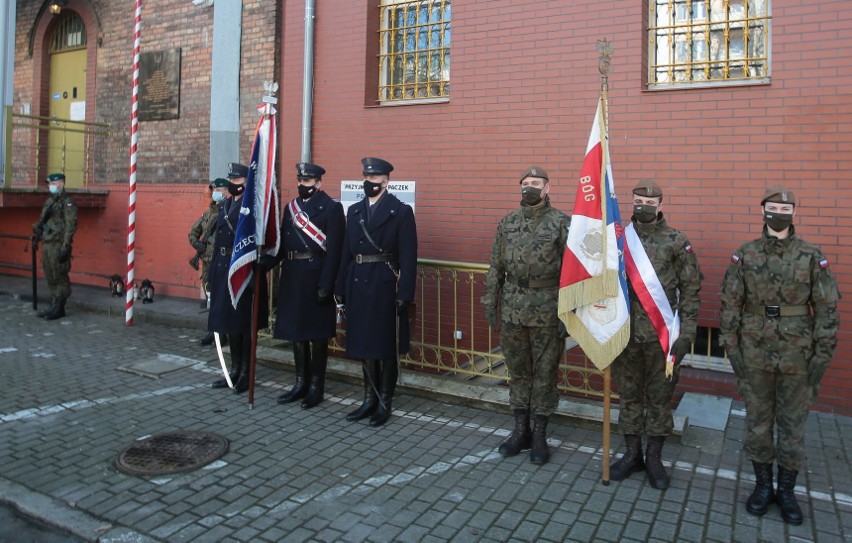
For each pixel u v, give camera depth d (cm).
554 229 443
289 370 656
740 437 480
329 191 766
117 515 366
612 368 434
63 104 1139
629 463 423
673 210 572
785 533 352
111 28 1035
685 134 566
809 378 361
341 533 350
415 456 452
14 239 1193
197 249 820
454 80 679
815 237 523
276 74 808
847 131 511
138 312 890
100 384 608
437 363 618
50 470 423
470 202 671
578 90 614
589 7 607
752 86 541
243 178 604
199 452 450
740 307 384
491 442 479
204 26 912
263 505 380
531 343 452
